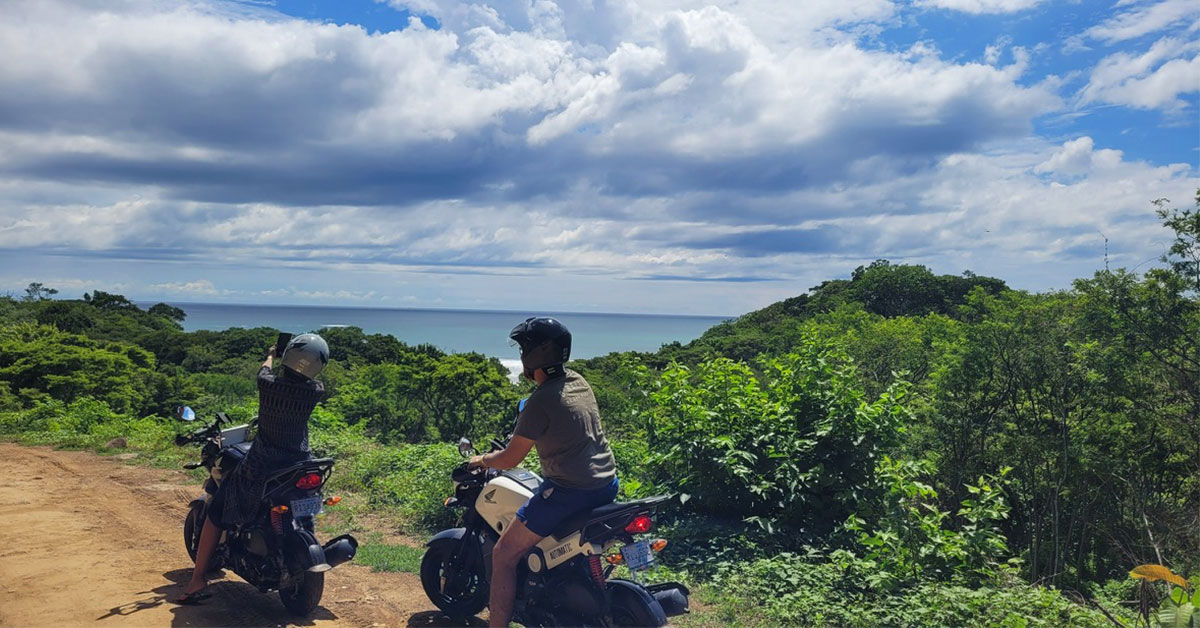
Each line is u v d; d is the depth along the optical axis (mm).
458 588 5152
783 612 5535
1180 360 18375
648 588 4500
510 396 31203
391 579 6168
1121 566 17344
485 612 5406
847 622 5531
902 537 6930
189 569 6152
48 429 15492
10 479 9898
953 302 66062
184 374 59375
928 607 5699
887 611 5715
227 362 71438
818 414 8156
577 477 4211
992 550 7039
